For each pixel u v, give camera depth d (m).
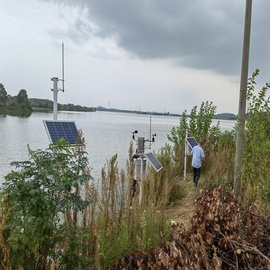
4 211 3.02
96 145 27.89
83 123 85.00
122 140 34.97
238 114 6.75
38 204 2.98
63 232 3.38
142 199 5.39
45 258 3.22
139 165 6.85
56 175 3.04
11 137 31.66
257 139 6.30
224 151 9.72
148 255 2.91
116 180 5.23
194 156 8.60
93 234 3.82
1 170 14.23
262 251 2.62
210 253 2.65
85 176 3.57
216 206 3.07
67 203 3.21
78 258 3.35
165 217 5.04
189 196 7.68
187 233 3.09
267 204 4.59
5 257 3.01
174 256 2.41
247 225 3.03
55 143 3.45
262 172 5.77
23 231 3.00
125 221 4.48
